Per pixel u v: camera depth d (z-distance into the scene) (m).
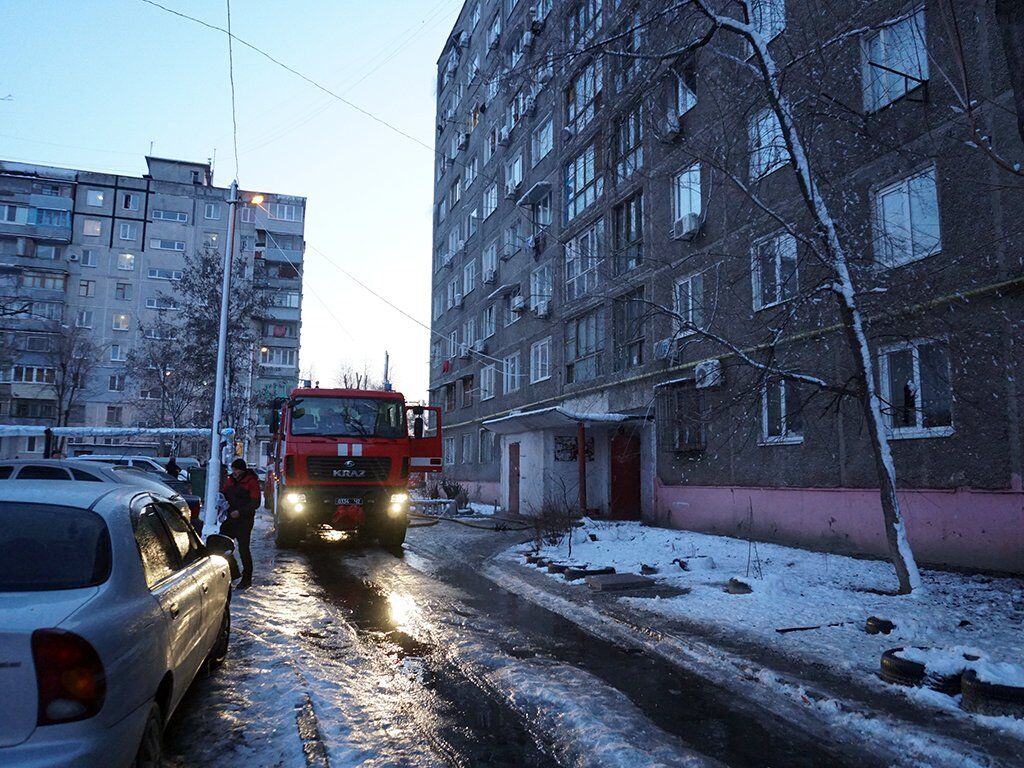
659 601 8.00
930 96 9.73
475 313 30.48
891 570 9.24
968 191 9.16
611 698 4.93
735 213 13.07
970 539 8.95
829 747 4.13
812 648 5.86
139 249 58.41
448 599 8.80
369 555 13.00
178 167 61.94
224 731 4.25
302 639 6.63
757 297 12.63
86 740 2.60
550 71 10.87
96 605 2.94
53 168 57.50
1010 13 5.43
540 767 3.88
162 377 37.25
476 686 5.34
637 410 17.02
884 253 10.20
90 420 54.38
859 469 10.65
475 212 31.39
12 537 3.23
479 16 31.75
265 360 59.97
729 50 12.21
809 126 9.97
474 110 30.80
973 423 8.95
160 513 4.38
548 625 7.41
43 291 55.28
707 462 14.23
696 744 4.15
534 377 23.45
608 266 17.66
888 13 10.33
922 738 4.03
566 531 13.53
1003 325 8.67
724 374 13.47
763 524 12.58
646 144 16.53
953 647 5.20
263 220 61.78
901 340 9.79
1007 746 3.90
